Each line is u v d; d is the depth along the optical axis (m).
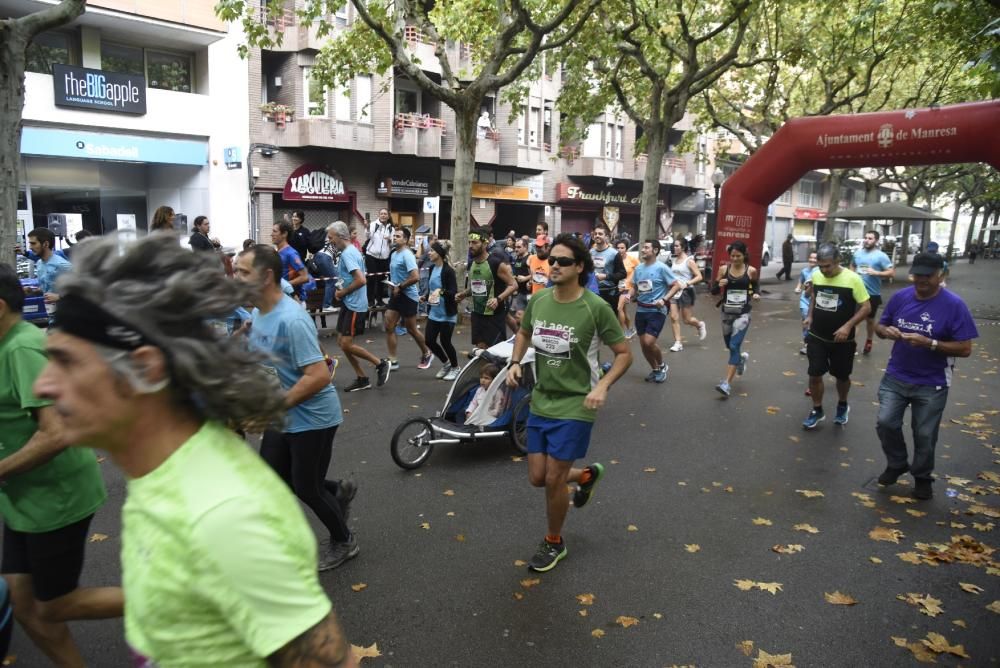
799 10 20.73
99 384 1.18
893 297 5.42
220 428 1.30
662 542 4.54
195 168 20.27
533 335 4.11
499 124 29.09
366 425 7.12
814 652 3.35
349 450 6.36
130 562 1.22
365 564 4.19
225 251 11.95
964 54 14.95
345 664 1.21
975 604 3.81
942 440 6.90
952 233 51.59
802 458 6.28
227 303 1.27
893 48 18.84
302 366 3.59
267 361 1.37
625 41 17.17
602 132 34.84
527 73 18.39
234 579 1.13
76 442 1.22
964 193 53.78
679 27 19.00
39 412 2.34
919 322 5.18
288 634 1.16
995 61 6.12
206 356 1.21
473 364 6.30
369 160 24.81
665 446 6.61
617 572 4.12
